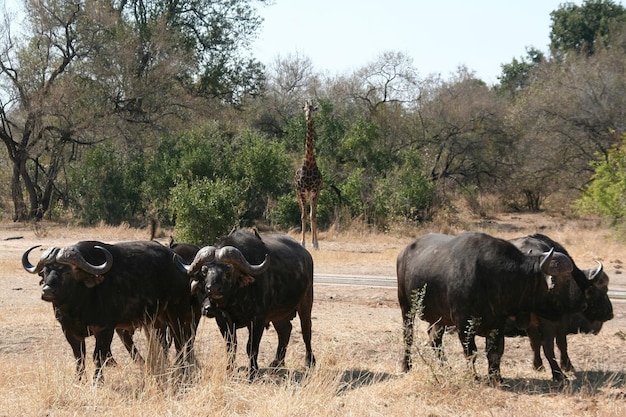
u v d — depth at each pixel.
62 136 39.12
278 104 52.62
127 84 40.69
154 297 9.39
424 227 34.84
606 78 44.59
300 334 12.03
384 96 49.06
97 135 40.28
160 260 9.55
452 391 8.45
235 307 9.13
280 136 50.91
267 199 36.53
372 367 10.12
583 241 26.50
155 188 36.84
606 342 11.38
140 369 9.09
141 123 41.78
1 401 8.09
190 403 7.96
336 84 50.69
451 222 36.78
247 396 8.30
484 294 8.91
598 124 43.75
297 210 35.00
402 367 9.84
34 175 44.00
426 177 38.59
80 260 8.47
